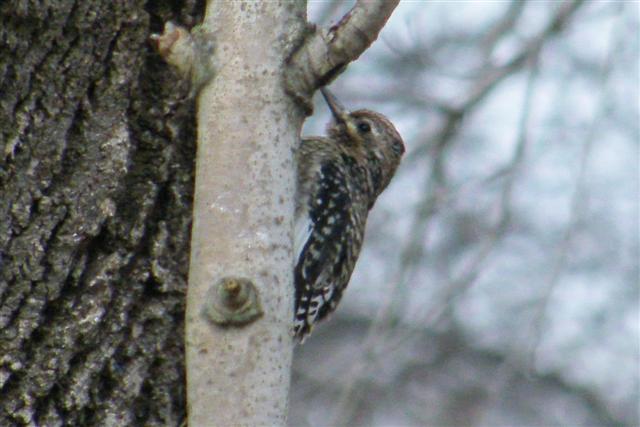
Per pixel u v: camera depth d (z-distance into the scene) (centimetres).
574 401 2184
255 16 701
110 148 802
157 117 820
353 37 691
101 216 791
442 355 2036
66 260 783
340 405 1061
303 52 696
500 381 1057
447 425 2008
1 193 784
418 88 1584
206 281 656
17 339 766
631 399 2152
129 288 795
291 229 678
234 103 687
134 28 820
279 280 661
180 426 794
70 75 805
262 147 681
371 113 1347
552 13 1282
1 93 794
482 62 1324
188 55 701
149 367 791
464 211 1734
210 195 673
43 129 796
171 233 809
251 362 643
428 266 1702
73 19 807
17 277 774
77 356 776
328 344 2019
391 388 2016
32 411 762
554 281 1044
